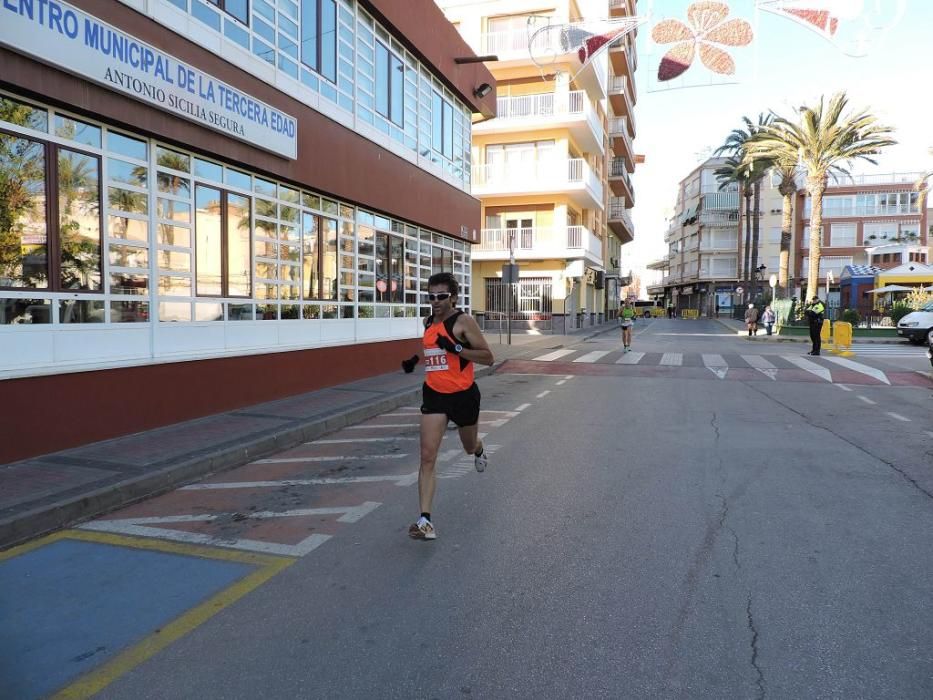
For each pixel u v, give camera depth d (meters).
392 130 14.16
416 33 14.74
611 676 2.90
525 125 31.17
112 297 7.35
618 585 3.83
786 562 4.14
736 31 9.92
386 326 14.34
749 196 50.78
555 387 12.90
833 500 5.43
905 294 37.56
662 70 10.72
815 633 3.26
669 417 9.45
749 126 41.59
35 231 6.47
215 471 6.57
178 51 7.93
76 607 3.60
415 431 8.67
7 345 6.17
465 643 3.19
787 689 2.79
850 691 2.78
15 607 3.60
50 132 6.59
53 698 2.76
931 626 3.33
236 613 3.52
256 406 9.67
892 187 62.91
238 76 9.07
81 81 6.64
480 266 33.91
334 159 11.68
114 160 7.37
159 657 3.08
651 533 4.68
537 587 3.81
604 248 45.12
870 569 4.03
